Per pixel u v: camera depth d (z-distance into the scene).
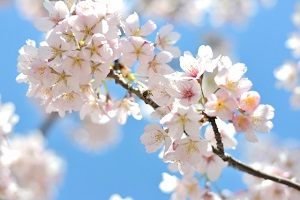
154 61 1.04
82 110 1.09
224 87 1.00
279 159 1.28
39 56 1.00
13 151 1.58
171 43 1.09
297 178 1.22
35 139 2.20
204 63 1.01
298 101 1.68
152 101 1.04
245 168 1.08
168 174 1.22
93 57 1.01
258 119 1.01
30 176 2.17
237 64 1.00
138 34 1.06
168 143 1.02
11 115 1.41
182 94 1.01
